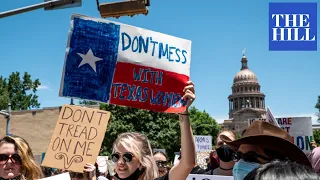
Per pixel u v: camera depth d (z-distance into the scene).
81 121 3.90
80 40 3.91
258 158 3.03
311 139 8.46
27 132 42.59
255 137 2.96
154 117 35.97
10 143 3.70
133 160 3.41
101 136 3.88
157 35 4.04
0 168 3.67
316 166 4.64
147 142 3.58
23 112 43.09
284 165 1.58
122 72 3.94
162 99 3.95
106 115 3.93
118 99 3.91
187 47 4.09
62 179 3.82
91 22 3.95
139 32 4.01
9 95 76.75
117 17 7.62
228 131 4.92
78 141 3.86
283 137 3.10
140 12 7.38
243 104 138.50
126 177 3.42
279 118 8.80
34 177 3.76
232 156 4.73
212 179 4.72
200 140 16.12
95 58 3.91
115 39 3.96
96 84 3.89
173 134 35.56
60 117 3.89
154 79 3.96
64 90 3.84
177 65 4.02
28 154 3.76
